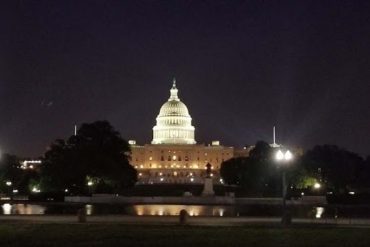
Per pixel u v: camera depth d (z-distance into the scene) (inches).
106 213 4589.1
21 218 3395.7
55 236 2423.7
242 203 6796.3
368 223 3265.3
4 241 2269.9
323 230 2743.6
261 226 2925.7
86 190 7391.7
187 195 7401.6
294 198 7460.6
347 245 2244.1
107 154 7480.3
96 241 2283.5
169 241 2293.3
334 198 7057.1
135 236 2433.6
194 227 2815.0
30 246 2148.1
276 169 7706.7
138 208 5595.5
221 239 2369.6
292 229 2775.6
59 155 7273.6
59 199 6909.5
